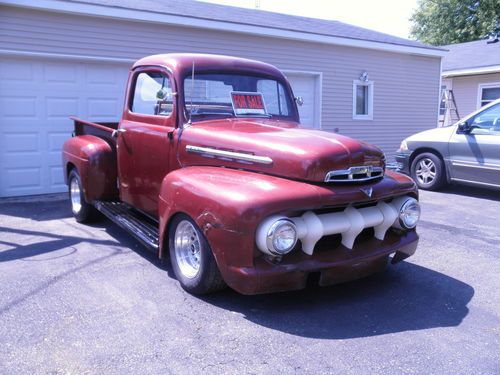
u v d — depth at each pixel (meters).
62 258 4.95
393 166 10.86
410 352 3.16
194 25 9.70
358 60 12.78
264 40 10.96
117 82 9.22
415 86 14.27
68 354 3.07
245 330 3.43
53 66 8.52
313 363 3.01
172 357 3.05
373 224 3.86
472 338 3.38
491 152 8.17
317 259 3.58
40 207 7.54
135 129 5.05
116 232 5.98
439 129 9.21
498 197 8.61
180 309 3.74
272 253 3.35
